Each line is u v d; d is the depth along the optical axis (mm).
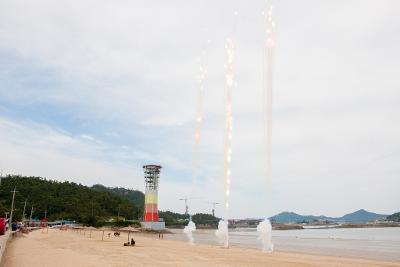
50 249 54906
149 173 185000
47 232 112938
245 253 62656
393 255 70250
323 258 56906
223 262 46094
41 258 41531
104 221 197000
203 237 158125
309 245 107500
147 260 45344
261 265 44188
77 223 197375
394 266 47562
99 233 137625
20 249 51438
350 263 49969
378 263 50781
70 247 61406
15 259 39250
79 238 91375
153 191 185125
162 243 90125
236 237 172875
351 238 166750
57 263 37750
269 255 59531
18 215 165875
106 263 40000
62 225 171500
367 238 165125
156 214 185500
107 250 58875
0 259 34625
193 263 44000
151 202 184375
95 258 44812
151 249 65125
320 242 127438
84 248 60938
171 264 42125
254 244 108125
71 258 43312
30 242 66250
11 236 74500
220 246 86125
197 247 77750
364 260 54906
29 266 34406
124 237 117250
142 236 138250
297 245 107312
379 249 89750
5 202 193000
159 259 47250
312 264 47312
